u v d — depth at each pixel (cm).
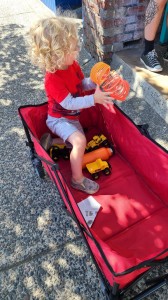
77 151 193
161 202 192
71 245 180
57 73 194
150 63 276
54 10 436
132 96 282
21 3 476
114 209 189
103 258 130
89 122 241
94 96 188
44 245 181
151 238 172
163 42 297
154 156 183
